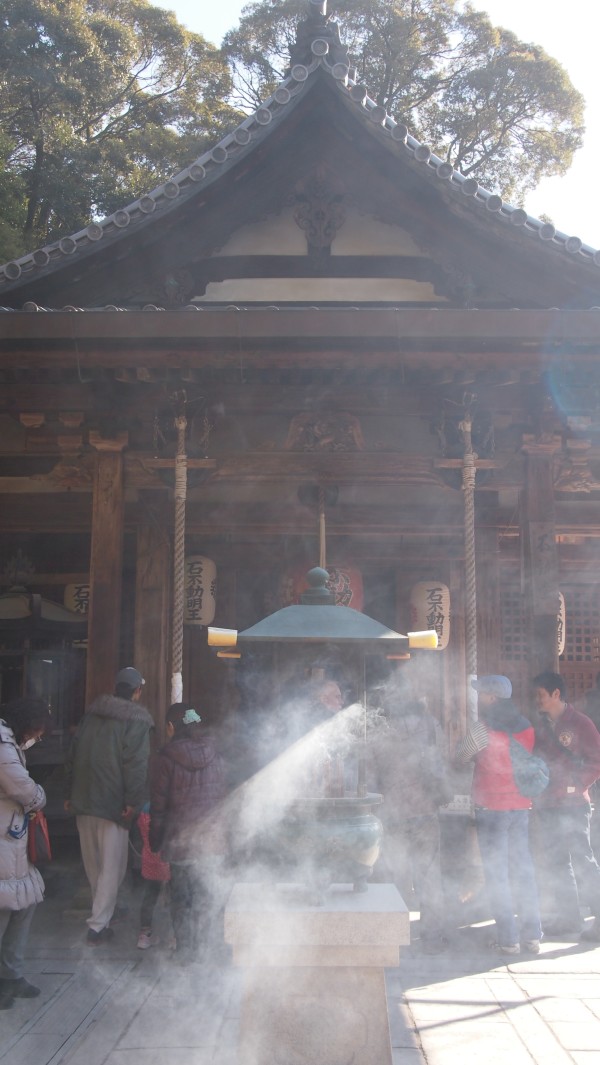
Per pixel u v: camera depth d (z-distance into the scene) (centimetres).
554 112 2317
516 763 598
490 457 768
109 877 617
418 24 2292
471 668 712
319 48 812
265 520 926
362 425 848
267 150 821
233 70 2486
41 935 643
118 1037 451
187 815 574
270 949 370
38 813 506
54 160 2106
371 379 738
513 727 604
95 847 624
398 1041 441
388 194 841
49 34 2077
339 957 370
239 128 801
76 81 2078
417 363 691
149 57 2475
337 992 373
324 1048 369
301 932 368
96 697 737
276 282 841
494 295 841
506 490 930
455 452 768
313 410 794
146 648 921
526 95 2267
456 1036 448
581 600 1040
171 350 682
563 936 636
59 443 809
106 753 621
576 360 693
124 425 783
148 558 935
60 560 1018
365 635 403
